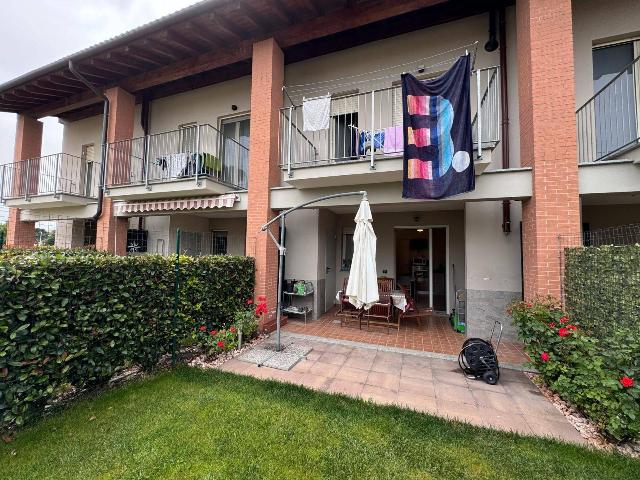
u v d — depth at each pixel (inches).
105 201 371.6
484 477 104.7
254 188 300.5
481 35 288.5
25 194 418.0
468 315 273.9
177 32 298.5
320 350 235.5
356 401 154.7
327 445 120.6
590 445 122.3
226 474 104.7
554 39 214.5
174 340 201.0
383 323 305.3
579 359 148.0
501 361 214.8
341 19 281.1
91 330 150.6
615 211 285.6
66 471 104.8
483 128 276.1
